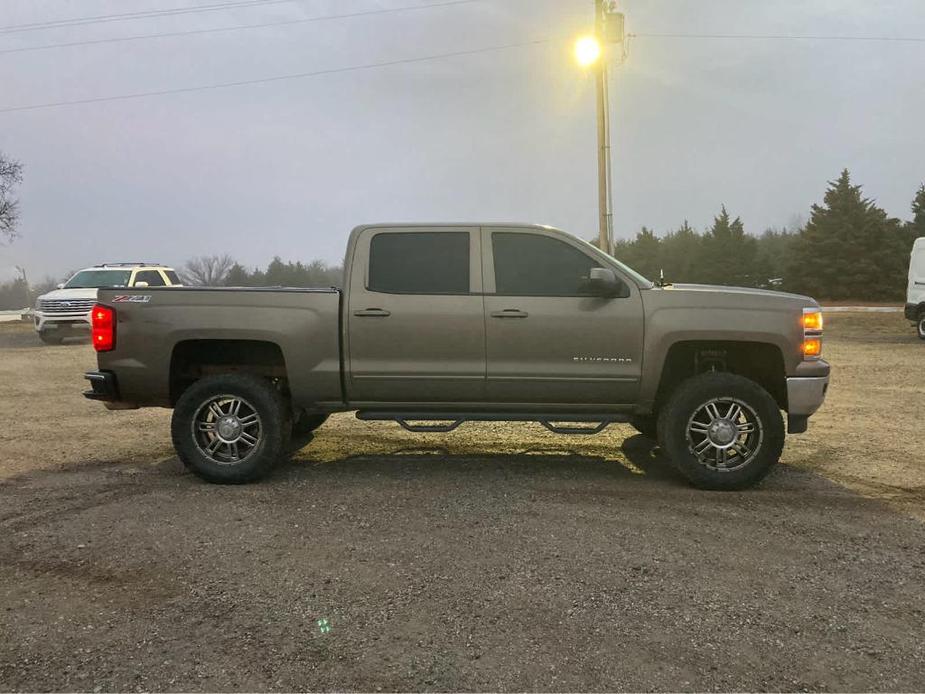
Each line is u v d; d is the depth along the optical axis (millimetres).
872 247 41719
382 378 5262
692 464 5078
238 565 3715
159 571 3645
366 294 5262
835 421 7570
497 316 5176
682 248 57250
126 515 4539
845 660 2771
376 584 3475
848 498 4895
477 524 4348
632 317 5137
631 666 2727
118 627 3053
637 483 5309
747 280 50750
